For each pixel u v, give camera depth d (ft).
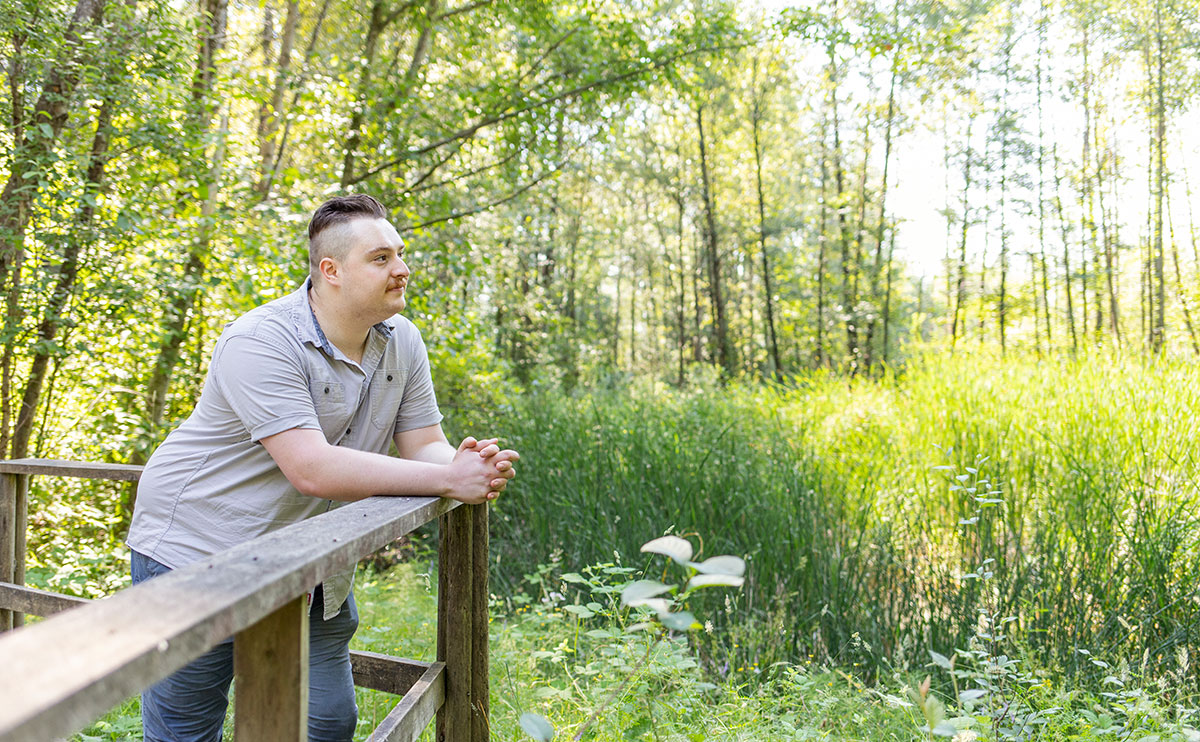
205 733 5.53
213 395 5.39
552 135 23.67
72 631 2.15
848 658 11.93
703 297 84.17
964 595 11.98
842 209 52.16
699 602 12.66
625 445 18.75
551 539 16.66
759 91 51.19
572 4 24.09
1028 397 19.86
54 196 12.62
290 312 5.49
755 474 16.10
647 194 73.92
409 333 6.20
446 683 5.92
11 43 12.62
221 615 2.38
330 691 5.78
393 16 23.58
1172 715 9.02
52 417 15.83
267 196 18.45
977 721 7.38
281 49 24.34
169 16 14.69
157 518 5.42
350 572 5.55
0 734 1.56
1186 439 15.39
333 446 5.14
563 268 73.46
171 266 14.74
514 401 24.86
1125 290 57.57
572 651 10.70
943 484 16.28
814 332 55.98
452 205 25.34
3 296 12.79
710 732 8.05
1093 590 11.51
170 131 14.40
